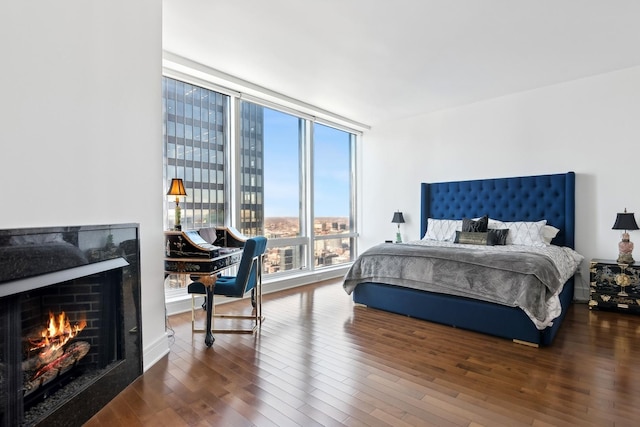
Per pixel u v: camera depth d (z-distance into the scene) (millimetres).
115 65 2082
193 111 3951
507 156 4766
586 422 1738
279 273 5008
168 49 3389
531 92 4551
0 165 1404
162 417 1790
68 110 1737
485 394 2018
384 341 2875
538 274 2814
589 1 2609
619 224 3707
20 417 1479
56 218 1659
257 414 1817
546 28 3008
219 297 4125
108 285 2068
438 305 3301
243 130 4469
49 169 1626
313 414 1818
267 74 4008
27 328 1682
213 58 3590
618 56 3570
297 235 5332
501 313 2906
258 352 2639
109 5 2035
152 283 2459
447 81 4242
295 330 3152
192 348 2719
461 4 2650
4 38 1424
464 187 5133
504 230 4316
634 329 3154
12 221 1447
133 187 2250
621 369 2336
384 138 6102
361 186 6457
